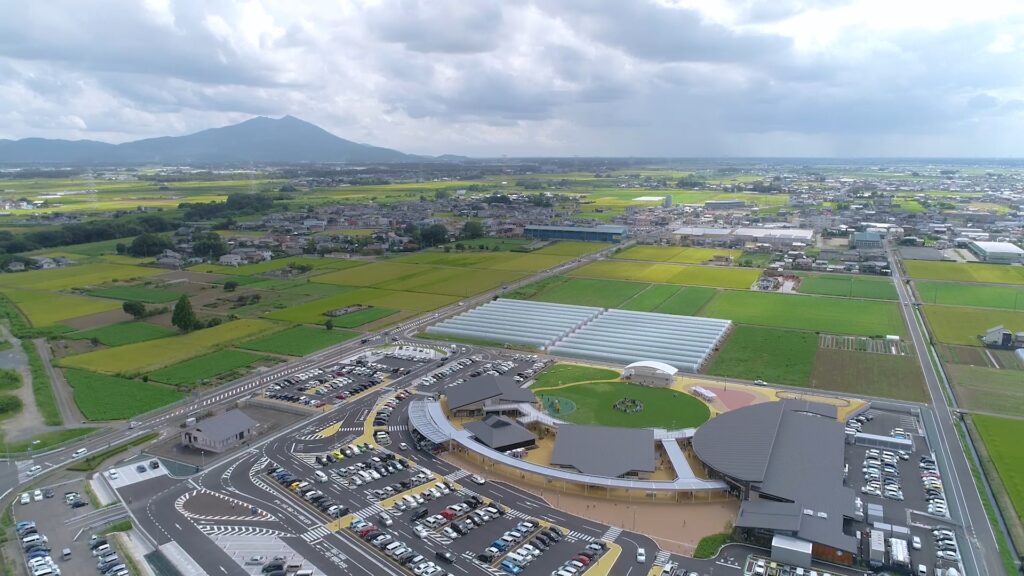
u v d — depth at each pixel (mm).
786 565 88125
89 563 87938
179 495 106562
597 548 91250
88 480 111375
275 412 141625
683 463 113688
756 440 113625
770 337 195500
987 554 90125
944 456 119812
